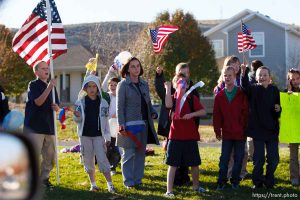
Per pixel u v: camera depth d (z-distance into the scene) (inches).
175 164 283.4
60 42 319.9
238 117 297.6
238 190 296.2
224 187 301.4
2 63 1227.9
